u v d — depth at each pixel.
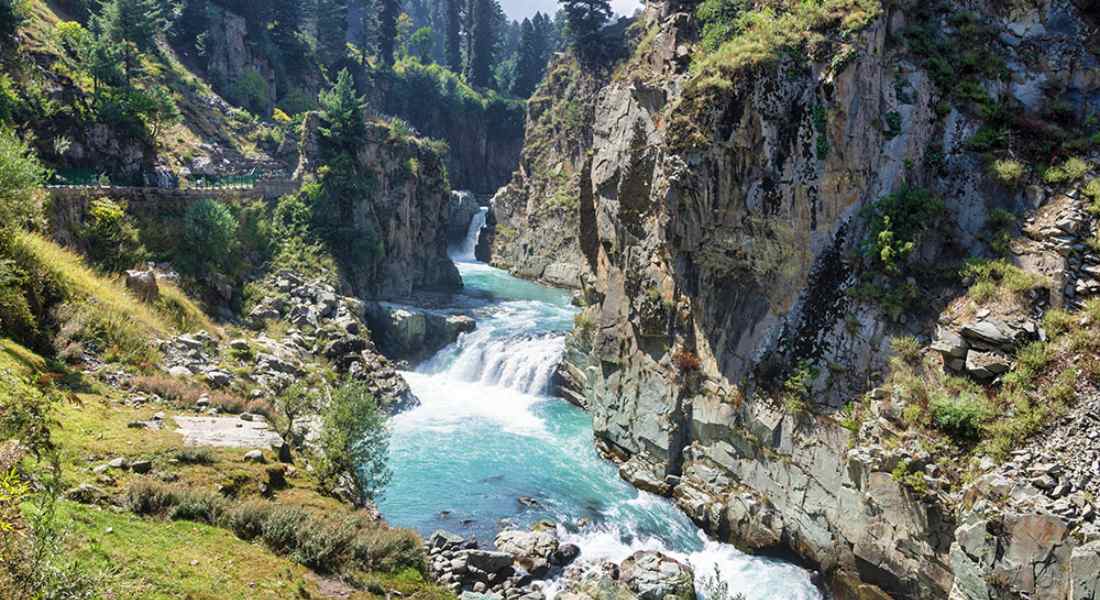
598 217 39.97
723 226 31.27
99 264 39.09
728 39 33.38
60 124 48.84
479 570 25.72
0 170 28.53
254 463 22.72
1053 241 24.50
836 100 28.45
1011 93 28.59
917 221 26.86
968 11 29.94
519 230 98.94
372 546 20.34
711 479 31.52
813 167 28.98
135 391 27.06
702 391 32.53
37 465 15.32
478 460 36.44
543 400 46.28
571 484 34.19
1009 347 23.22
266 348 40.88
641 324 35.19
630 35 93.44
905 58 29.05
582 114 92.62
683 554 28.69
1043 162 26.64
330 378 41.59
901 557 23.61
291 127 80.69
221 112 76.88
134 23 65.31
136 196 45.84
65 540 14.18
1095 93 28.14
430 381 50.19
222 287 46.97
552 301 71.94
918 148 28.38
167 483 19.53
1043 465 20.61
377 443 26.97
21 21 51.41
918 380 24.64
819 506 26.77
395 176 66.38
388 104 117.19
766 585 26.66
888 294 26.66
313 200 58.62
